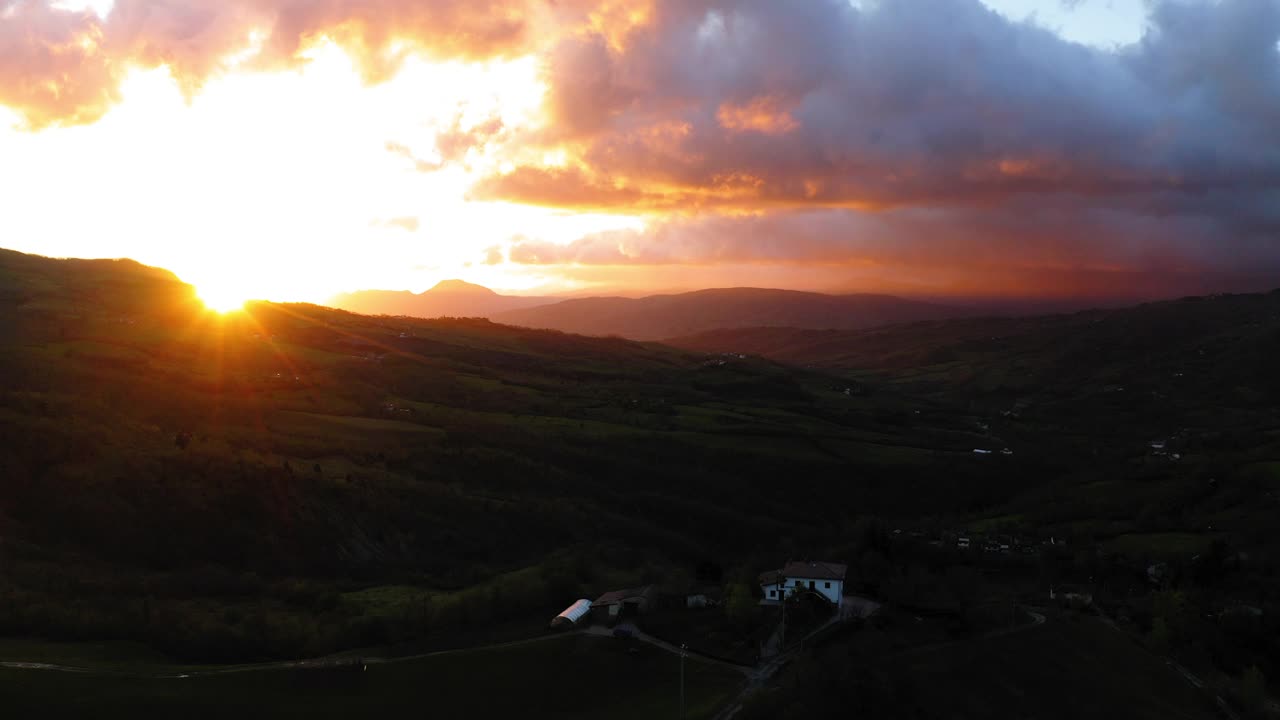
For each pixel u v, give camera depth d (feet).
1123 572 478.59
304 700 287.07
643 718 270.87
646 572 440.45
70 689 276.82
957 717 274.36
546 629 351.05
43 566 388.16
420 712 281.95
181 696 281.74
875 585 396.16
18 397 545.03
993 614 354.74
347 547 483.10
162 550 437.58
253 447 597.52
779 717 262.47
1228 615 391.24
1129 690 313.32
